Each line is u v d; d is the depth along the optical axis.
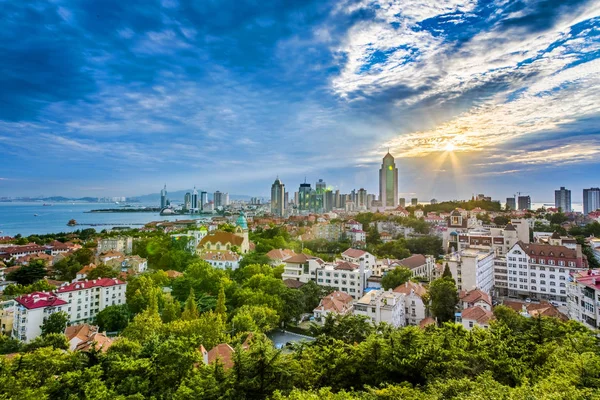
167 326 91.94
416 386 52.12
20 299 119.75
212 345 85.06
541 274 146.00
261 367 50.97
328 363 60.09
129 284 144.00
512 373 55.28
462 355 58.56
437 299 116.38
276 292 126.25
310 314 133.12
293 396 45.12
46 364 61.81
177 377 60.88
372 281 150.38
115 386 57.28
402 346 60.28
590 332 64.62
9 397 50.03
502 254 177.50
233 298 130.00
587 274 97.94
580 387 44.44
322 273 151.25
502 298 147.88
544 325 68.12
